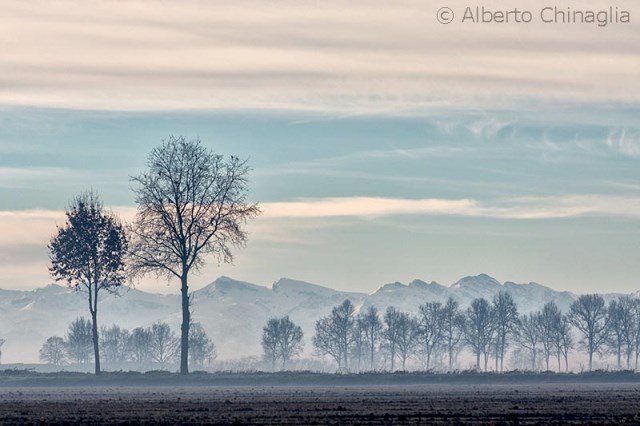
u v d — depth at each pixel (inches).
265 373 7224.4
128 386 6712.6
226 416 3368.6
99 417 3368.6
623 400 4232.3
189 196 7224.4
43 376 7047.2
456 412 3496.6
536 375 7032.5
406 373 7101.4
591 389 5580.7
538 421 3095.5
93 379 6894.7
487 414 3388.3
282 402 4207.7
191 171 7229.3
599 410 3558.1
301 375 6978.4
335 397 4682.6
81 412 3619.6
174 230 7219.5
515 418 3208.7
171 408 3823.8
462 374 7047.2
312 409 3698.3
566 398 4426.7
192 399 4576.8
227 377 6879.9
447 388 5910.4
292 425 2984.7
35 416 3432.6
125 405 4069.9
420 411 3558.1
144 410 3710.6
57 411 3686.0
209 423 3085.6
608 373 7076.8
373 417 3277.6
